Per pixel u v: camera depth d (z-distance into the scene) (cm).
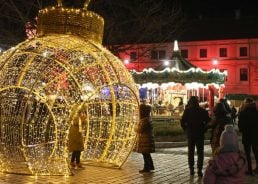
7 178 1005
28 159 1086
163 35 3036
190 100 1120
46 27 1156
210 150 1777
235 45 6041
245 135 1138
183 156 1522
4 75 1142
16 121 1089
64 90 1233
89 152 1350
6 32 2341
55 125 1159
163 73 2409
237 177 517
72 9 1160
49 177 1031
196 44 6191
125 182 984
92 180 1001
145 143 1136
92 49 1166
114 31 2531
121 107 1285
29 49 1155
